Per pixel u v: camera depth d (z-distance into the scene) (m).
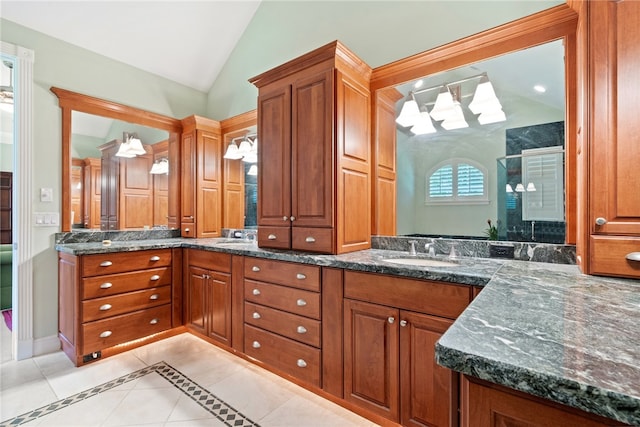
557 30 1.63
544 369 0.48
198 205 3.19
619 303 0.84
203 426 1.61
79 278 2.22
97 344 2.29
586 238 1.25
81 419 1.65
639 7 1.14
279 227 2.18
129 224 3.00
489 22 1.82
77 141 2.67
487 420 0.55
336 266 1.69
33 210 2.43
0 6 2.27
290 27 2.79
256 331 2.12
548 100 1.67
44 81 2.49
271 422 1.64
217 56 3.35
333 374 1.72
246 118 3.15
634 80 1.15
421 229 2.07
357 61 2.05
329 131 1.92
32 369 2.18
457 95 1.95
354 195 2.07
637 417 0.40
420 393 1.41
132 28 2.80
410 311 1.45
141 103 3.10
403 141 2.14
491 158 1.85
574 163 1.58
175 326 2.74
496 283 1.10
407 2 2.12
